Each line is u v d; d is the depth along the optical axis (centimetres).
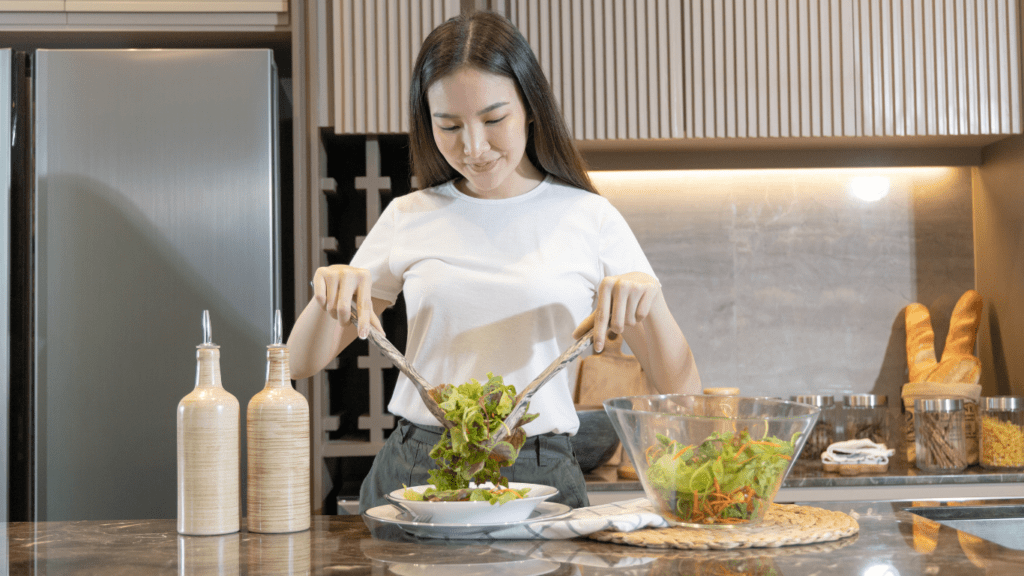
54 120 172
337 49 182
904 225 212
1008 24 189
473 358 106
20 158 174
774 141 194
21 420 172
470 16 101
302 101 182
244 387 171
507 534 73
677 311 211
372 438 177
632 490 163
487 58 94
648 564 63
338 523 83
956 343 198
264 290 172
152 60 174
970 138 194
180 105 173
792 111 188
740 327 210
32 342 172
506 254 109
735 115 188
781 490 165
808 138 191
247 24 182
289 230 201
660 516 74
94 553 70
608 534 71
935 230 212
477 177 102
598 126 188
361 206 208
